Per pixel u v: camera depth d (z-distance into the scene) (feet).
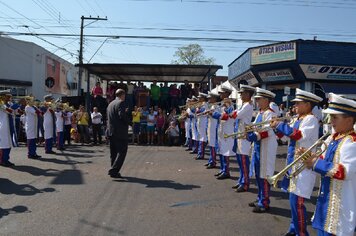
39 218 22.13
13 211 23.39
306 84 79.77
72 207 24.29
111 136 32.83
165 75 77.46
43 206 24.45
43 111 48.52
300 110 18.66
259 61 84.33
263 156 23.36
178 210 23.98
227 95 33.14
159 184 30.94
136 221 21.79
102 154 48.49
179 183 31.40
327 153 13.50
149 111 64.85
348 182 13.03
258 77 87.66
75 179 32.37
